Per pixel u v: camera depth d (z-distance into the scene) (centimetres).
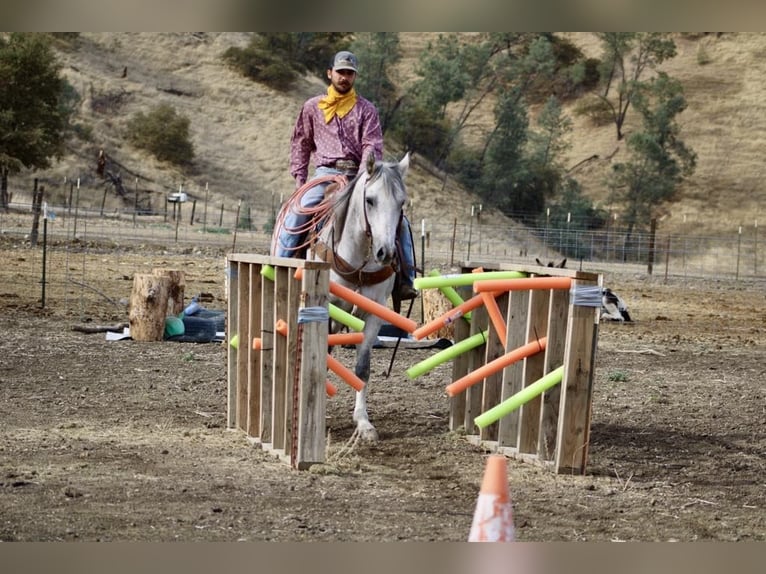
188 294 2303
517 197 8669
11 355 1391
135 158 7006
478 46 10206
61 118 6353
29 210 4731
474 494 778
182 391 1204
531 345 893
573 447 853
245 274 980
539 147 8969
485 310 981
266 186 7225
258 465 845
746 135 9681
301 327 823
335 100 1031
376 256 882
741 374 1538
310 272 817
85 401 1113
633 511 751
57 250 3172
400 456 909
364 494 764
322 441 834
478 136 9125
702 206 8969
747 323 2420
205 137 7538
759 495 825
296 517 692
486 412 887
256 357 949
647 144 9088
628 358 1666
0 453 838
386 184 895
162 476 788
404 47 10012
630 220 8725
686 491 824
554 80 10394
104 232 4147
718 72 10394
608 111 9981
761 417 1179
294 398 840
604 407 1200
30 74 5925
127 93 7731
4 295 2050
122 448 884
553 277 873
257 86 8306
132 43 8356
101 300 2105
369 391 1252
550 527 697
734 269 6500
